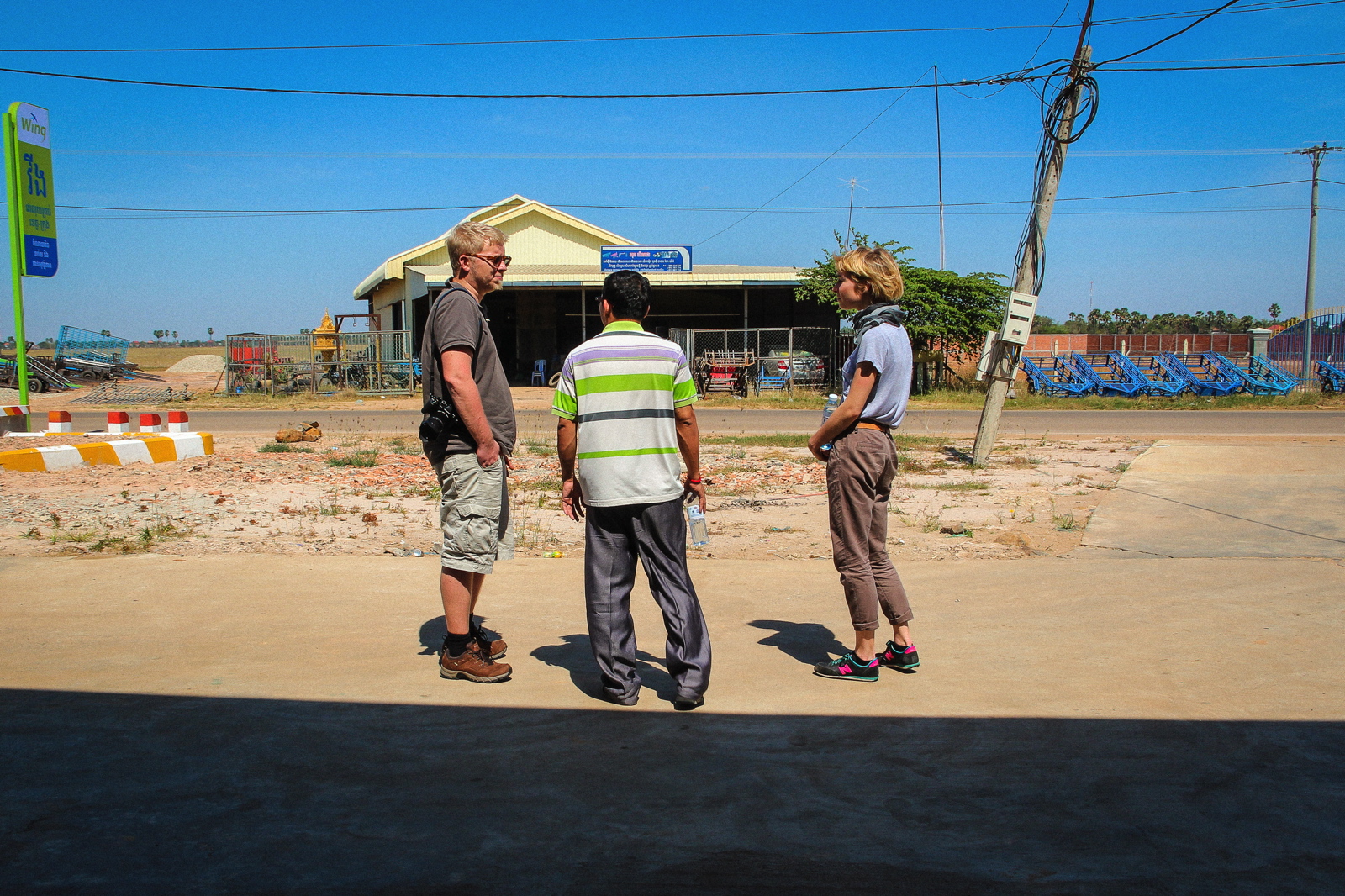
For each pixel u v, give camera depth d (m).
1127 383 28.25
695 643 3.49
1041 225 10.88
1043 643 4.25
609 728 3.27
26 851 2.34
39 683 3.57
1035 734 3.21
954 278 27.38
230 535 6.60
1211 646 4.18
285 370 29.23
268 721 3.25
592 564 3.56
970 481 9.94
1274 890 2.25
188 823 2.51
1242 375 28.45
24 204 12.43
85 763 2.87
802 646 4.25
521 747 3.08
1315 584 5.27
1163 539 6.62
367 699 3.49
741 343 34.62
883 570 3.87
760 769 2.93
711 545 6.62
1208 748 3.09
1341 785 2.82
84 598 4.81
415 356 31.84
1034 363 30.44
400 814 2.59
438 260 34.44
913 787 2.81
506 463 3.86
